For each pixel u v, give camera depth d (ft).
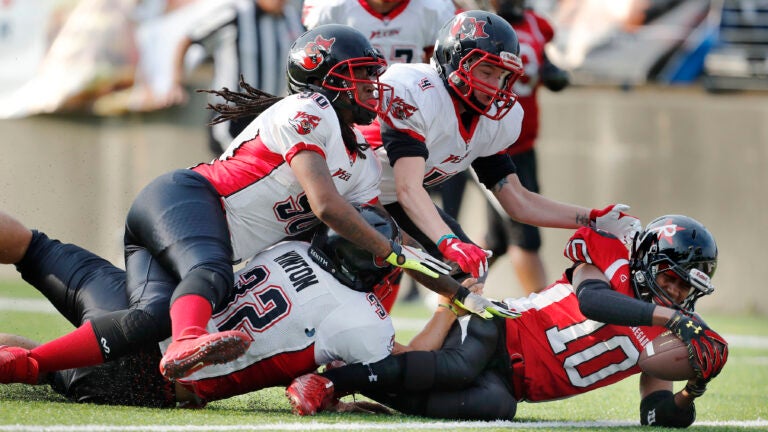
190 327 37.32
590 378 41.91
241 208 42.55
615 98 107.04
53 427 34.58
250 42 94.27
